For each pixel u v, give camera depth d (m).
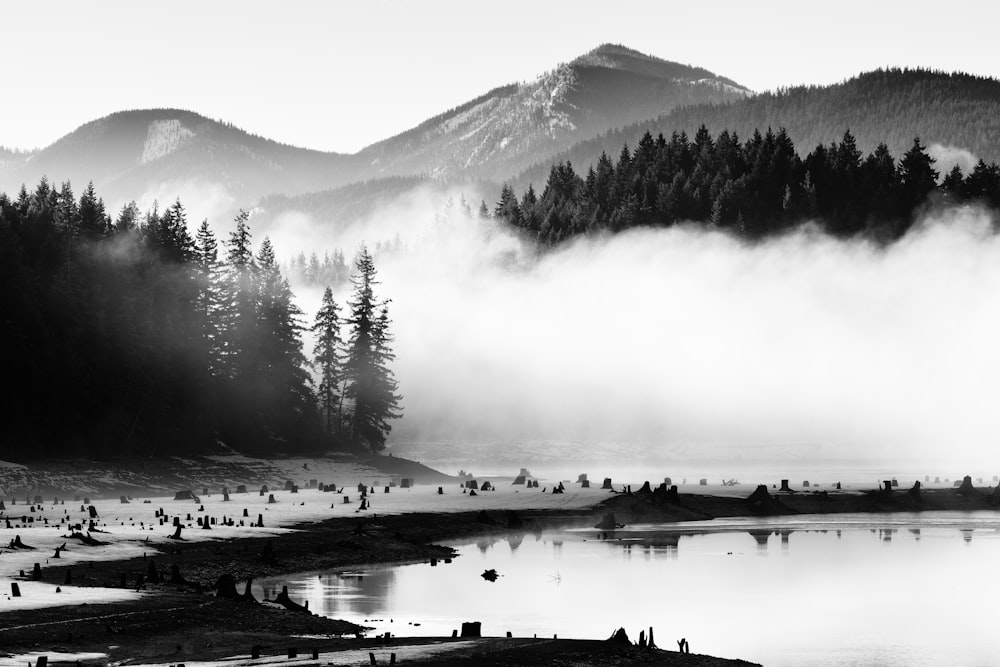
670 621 73.25
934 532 126.62
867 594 83.81
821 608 78.25
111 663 53.94
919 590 85.75
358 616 71.56
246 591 71.31
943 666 62.06
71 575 74.12
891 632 70.62
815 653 64.81
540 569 94.38
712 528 129.88
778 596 82.81
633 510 137.12
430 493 148.12
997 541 117.56
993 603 80.62
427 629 67.62
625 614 75.12
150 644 57.66
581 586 85.75
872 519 141.12
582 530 125.81
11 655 54.19
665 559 101.56
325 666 53.72
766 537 120.94
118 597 67.56
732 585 87.25
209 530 100.19
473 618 72.19
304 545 97.44
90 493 151.00
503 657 56.59
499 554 103.94
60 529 92.88
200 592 71.69
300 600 76.56
